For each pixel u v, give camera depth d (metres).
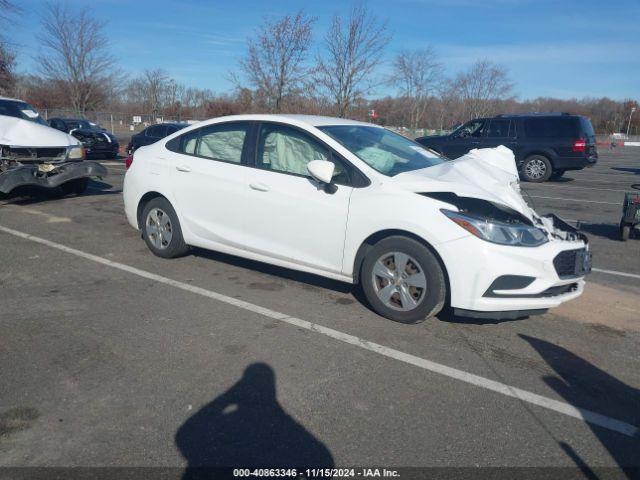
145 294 4.85
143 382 3.32
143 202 6.04
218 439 2.79
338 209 4.39
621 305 4.93
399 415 3.05
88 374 3.41
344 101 17.27
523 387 3.40
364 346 3.89
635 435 2.94
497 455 2.73
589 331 4.32
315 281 5.29
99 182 12.12
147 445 2.73
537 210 10.02
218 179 5.18
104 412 3.00
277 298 4.81
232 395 3.20
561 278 4.02
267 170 4.90
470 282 3.88
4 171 8.19
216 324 4.22
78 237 6.87
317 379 3.42
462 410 3.12
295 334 4.07
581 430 2.96
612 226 8.63
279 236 4.79
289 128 4.85
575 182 15.01
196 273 5.47
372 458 2.68
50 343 3.82
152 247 5.95
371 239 4.38
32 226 7.44
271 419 2.98
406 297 4.18
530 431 2.94
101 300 4.68
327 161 4.29
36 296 4.73
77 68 29.25
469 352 3.85
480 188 4.21
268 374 3.46
